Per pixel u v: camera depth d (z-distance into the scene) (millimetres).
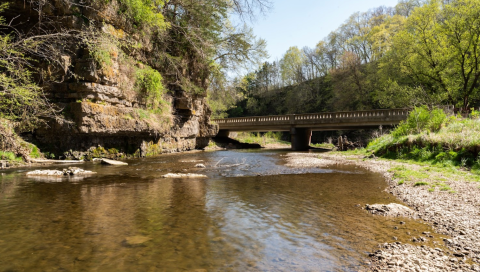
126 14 18859
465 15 27172
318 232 5020
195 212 6227
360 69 58531
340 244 4465
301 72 89562
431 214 6035
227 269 3582
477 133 13086
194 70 29422
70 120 15773
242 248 4285
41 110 14555
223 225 5371
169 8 25906
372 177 11492
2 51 9828
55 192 8156
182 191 8492
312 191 8664
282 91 88000
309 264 3742
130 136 20766
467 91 29484
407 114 24531
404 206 6617
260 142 45844
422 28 31219
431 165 12867
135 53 20859
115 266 3631
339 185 9711
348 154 23219
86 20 16297
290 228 5238
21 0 14219
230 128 40062
